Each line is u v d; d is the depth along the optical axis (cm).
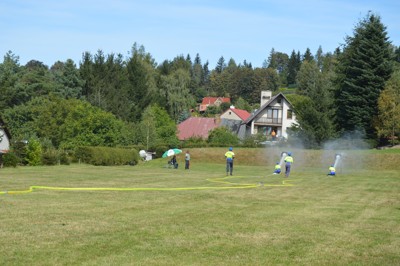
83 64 8331
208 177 2972
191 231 1094
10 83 7500
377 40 6359
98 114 5403
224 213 1384
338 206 1656
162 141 6756
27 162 3934
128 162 4775
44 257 825
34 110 6556
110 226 1118
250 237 1054
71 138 5344
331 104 6288
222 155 5475
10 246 893
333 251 953
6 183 2152
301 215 1404
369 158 4762
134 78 8750
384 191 2302
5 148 5322
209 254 891
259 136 6575
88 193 1816
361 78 6297
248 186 2342
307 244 1007
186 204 1560
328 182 2800
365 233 1152
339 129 6512
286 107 7819
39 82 7881
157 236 1027
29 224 1109
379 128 6066
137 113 8169
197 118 8962
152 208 1440
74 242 943
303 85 14325
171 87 9350
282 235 1090
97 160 4325
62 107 5997
